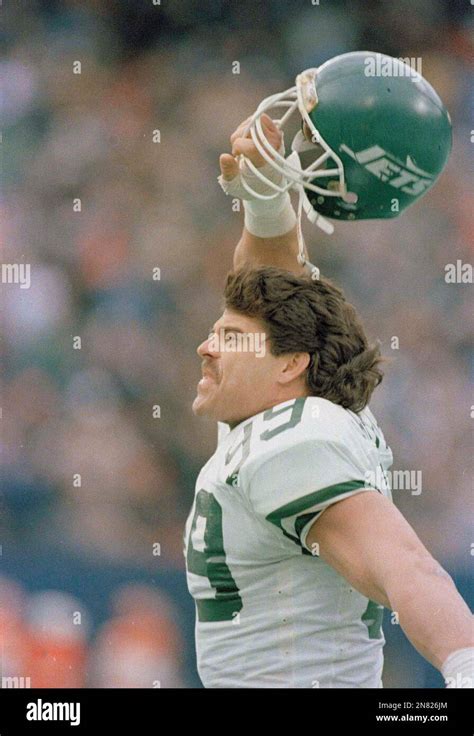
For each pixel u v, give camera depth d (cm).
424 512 2292
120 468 2333
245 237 922
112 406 2433
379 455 755
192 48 3055
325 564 719
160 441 2397
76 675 1770
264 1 3078
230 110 2936
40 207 2788
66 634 1786
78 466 2327
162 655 1770
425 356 2492
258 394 745
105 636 1788
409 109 759
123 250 2700
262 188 834
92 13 3100
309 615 720
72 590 1811
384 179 773
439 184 2692
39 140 2900
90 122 2920
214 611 744
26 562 1825
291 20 3064
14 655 1769
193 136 2900
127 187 2812
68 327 2575
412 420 2375
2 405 2414
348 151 761
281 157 772
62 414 2409
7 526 2245
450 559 1859
